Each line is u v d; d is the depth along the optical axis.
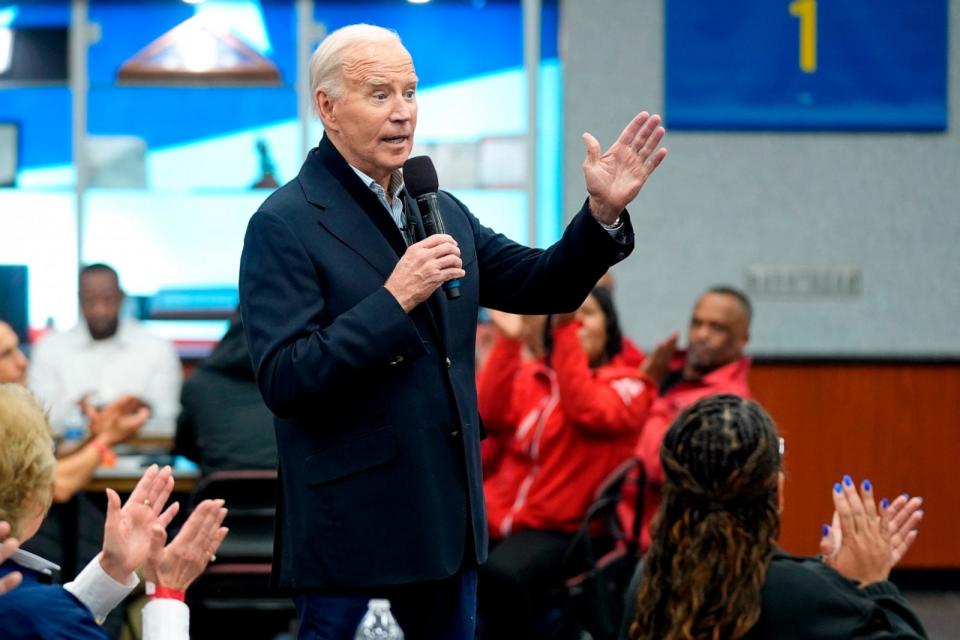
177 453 9.48
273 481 8.94
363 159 5.35
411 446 5.25
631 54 17.02
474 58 17.27
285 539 5.45
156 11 17.31
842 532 5.31
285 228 5.28
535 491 9.87
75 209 17.23
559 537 9.79
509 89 17.31
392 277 5.14
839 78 16.98
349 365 5.03
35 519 4.44
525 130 17.28
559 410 9.85
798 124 16.98
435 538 5.25
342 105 5.31
